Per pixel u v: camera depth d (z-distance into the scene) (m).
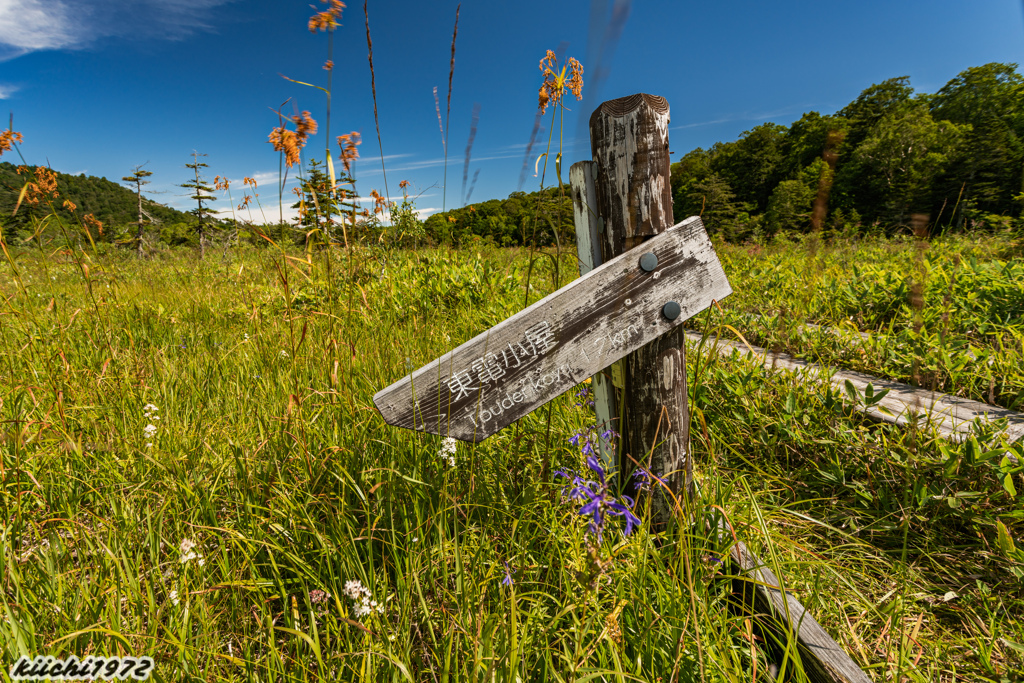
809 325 3.75
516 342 1.28
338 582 1.28
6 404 2.02
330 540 1.39
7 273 3.76
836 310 3.97
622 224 1.32
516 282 4.13
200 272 7.38
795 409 2.16
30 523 1.47
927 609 1.38
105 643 1.06
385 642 1.08
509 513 1.45
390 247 4.76
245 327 4.00
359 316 3.41
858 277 4.49
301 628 1.19
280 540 1.46
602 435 1.50
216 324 4.21
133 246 10.42
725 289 1.39
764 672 1.09
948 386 2.54
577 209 1.45
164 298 5.17
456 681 0.97
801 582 1.33
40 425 1.77
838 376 2.84
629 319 1.33
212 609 1.21
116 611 1.12
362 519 1.57
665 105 1.27
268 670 0.98
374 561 1.42
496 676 0.98
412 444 1.75
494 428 1.31
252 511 1.55
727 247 8.48
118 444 1.88
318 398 2.19
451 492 1.55
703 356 2.70
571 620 1.13
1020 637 1.25
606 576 1.19
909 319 3.34
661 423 1.43
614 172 1.31
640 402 1.42
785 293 4.43
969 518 1.59
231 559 1.41
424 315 3.68
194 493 1.57
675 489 1.46
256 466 1.78
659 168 1.29
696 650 1.03
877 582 1.46
